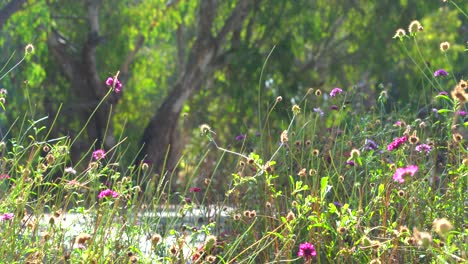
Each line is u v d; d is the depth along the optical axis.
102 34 31.14
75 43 30.52
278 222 8.05
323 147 10.35
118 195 7.18
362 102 13.62
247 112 29.84
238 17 30.55
